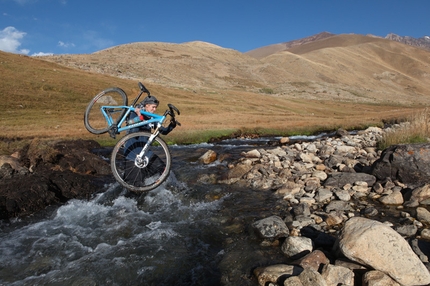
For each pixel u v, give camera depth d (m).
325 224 6.11
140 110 5.91
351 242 4.29
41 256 5.41
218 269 4.91
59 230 6.46
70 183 8.98
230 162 13.12
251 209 7.36
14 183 8.16
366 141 17.45
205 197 8.51
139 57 131.50
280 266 4.46
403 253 4.03
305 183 8.96
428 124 12.67
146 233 6.19
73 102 44.34
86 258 5.26
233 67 147.88
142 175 6.54
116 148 5.74
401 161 8.20
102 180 10.18
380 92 142.50
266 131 28.98
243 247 5.46
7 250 5.60
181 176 10.83
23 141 17.67
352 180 8.56
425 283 3.85
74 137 21.42
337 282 3.98
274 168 10.91
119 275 4.80
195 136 24.36
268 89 117.12
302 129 30.27
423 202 6.88
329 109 73.75
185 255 5.35
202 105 56.47
